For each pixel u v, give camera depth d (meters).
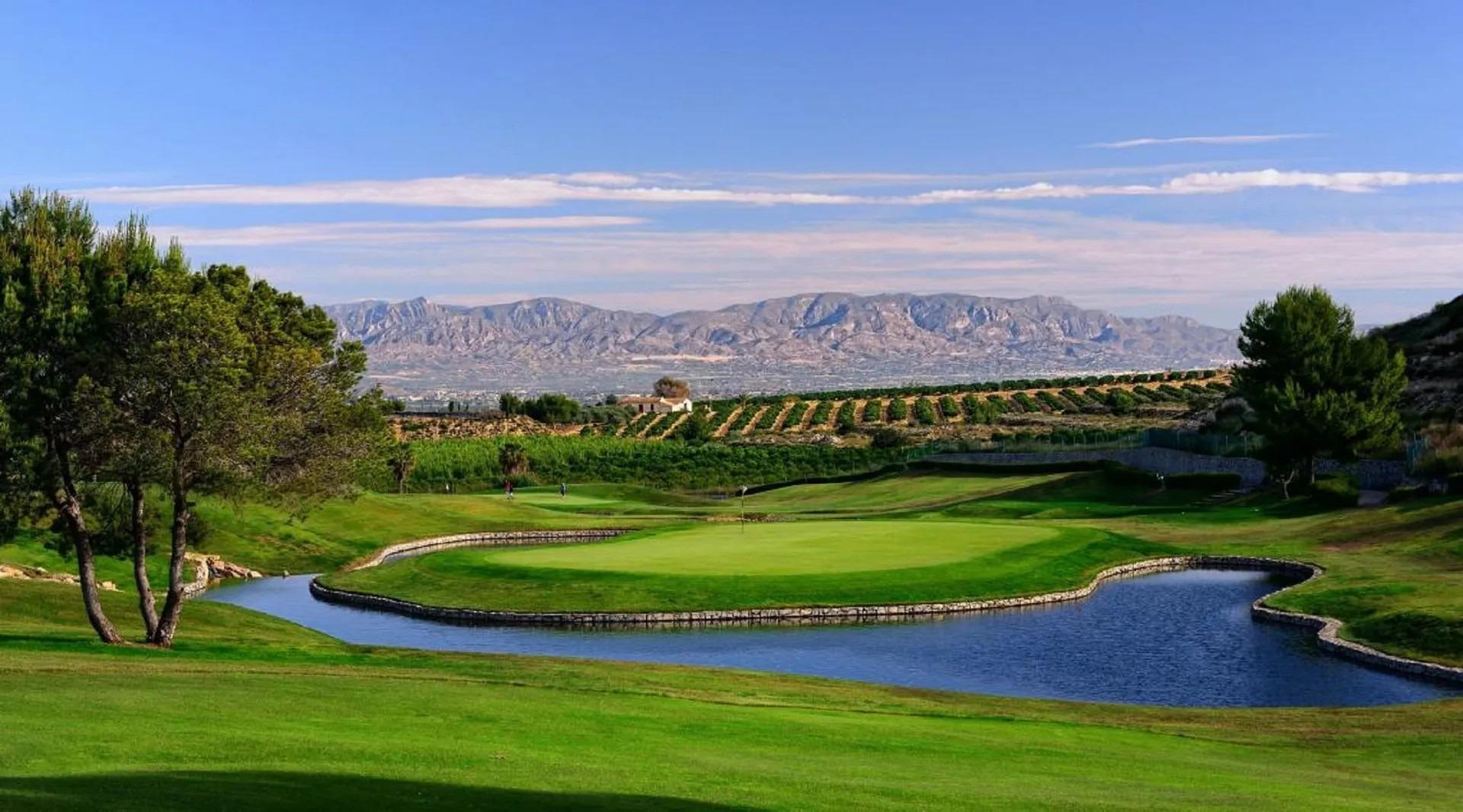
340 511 74.81
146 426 29.16
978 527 64.00
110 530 32.28
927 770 17.78
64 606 37.81
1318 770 19.86
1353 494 67.56
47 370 28.97
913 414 170.38
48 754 14.19
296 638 38.09
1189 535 63.53
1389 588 43.69
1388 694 32.50
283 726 17.20
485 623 45.66
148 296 28.27
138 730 16.00
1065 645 39.94
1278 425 72.06
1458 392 86.12
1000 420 156.12
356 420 33.38
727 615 44.66
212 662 24.92
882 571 49.53
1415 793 17.58
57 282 28.91
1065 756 20.16
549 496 104.19
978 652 39.03
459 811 12.80
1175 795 16.44
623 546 58.34
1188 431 104.94
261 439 29.77
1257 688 33.66
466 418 175.12
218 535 64.06
